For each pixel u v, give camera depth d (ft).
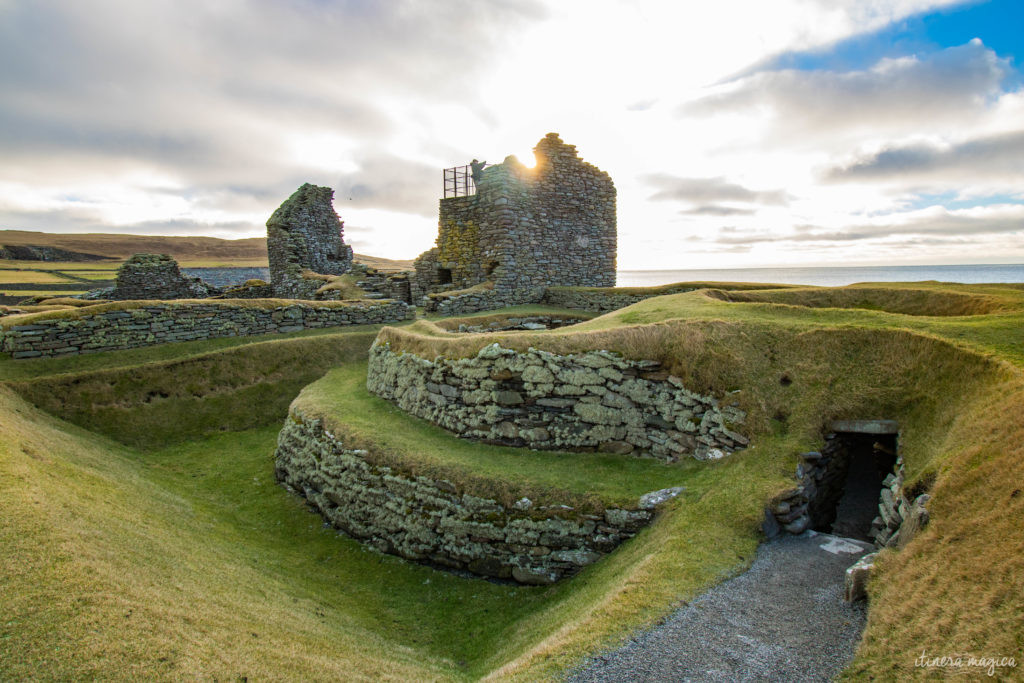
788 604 26.40
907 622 21.90
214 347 75.72
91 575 22.59
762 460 37.78
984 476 25.40
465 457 44.83
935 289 63.67
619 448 44.52
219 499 51.52
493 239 104.12
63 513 27.37
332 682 22.86
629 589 27.73
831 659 22.35
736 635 24.23
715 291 71.15
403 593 39.11
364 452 47.34
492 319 88.58
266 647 23.75
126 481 43.93
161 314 73.72
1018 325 40.14
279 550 43.70
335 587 39.24
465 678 27.94
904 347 40.83
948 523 24.93
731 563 29.81
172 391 66.08
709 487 36.70
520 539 38.22
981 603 19.90
